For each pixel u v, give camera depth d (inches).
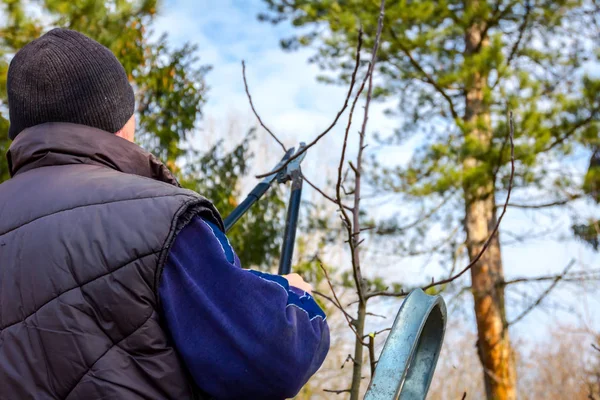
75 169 50.7
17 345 45.2
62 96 52.2
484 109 401.7
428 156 410.6
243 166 383.2
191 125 335.0
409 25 392.2
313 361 48.9
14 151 52.6
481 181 364.5
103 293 45.0
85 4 261.0
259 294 47.0
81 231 46.4
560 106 359.9
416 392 48.6
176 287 46.6
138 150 53.5
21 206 49.1
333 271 391.9
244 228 379.6
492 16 402.6
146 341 45.1
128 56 309.0
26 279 46.2
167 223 46.6
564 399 473.1
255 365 45.9
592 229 374.9
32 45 53.5
